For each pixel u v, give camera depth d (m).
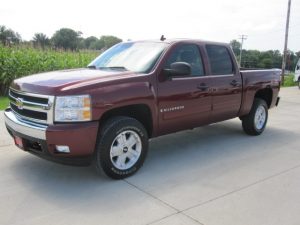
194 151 5.88
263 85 6.96
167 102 4.94
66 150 4.00
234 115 6.45
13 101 4.68
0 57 11.88
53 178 4.48
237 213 3.69
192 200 3.97
